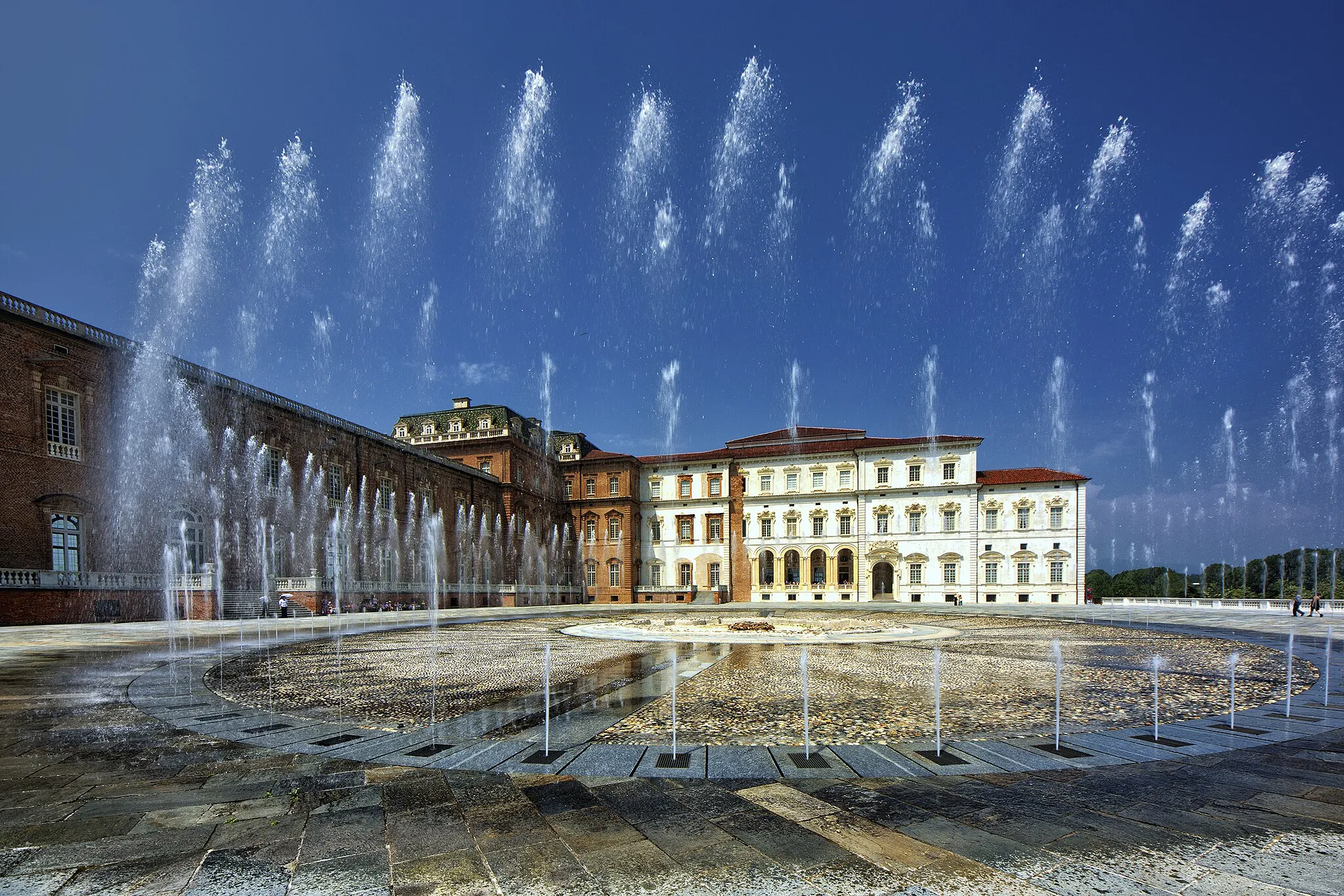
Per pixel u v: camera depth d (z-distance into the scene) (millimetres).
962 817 5574
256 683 12945
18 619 27016
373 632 26422
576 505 78375
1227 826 5375
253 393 40719
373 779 6660
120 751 7730
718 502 76562
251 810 5793
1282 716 9594
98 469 32500
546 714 9578
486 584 62469
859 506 71750
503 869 4660
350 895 4309
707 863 4730
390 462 53156
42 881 4492
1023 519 66875
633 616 39438
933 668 14977
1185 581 86562
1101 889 4316
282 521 42125
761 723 9195
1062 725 9047
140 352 34750
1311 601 42781
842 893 4289
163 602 33750
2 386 28734
